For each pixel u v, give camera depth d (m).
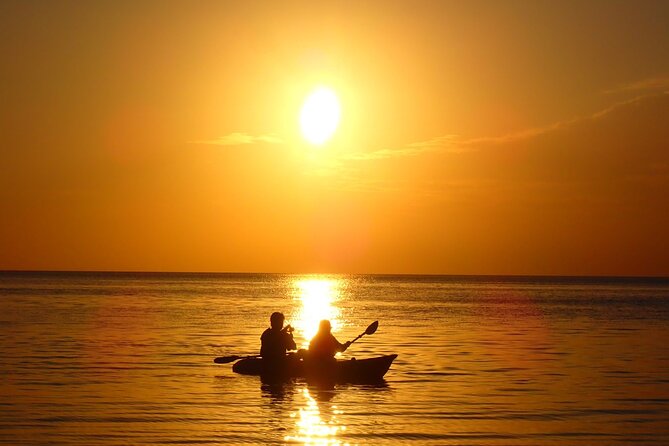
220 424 16.56
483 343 35.09
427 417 17.45
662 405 18.80
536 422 16.92
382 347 32.94
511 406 18.69
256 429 16.12
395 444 14.98
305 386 21.91
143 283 173.88
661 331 43.41
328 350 23.95
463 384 22.25
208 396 20.02
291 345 24.38
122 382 21.95
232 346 32.19
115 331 39.25
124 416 17.22
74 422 16.53
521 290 162.00
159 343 33.09
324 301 93.31
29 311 57.28
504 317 58.38
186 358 27.80
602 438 15.54
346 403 19.17
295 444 14.89
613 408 18.45
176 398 19.59
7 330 39.16
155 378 22.84
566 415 17.66
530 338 38.00
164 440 15.09
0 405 18.28
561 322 51.88
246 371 23.86
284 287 168.50
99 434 15.50
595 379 23.14
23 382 21.69
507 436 15.67
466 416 17.58
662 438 15.53
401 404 19.00
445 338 37.78
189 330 40.59
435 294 130.38
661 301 98.81
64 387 20.91
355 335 39.53
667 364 26.73
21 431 15.67
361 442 15.12
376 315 61.62
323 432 15.92
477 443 15.11
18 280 194.25
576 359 28.39
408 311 69.00
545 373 24.45
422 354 30.09
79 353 28.84
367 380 23.03
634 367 25.94
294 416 17.50
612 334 40.97
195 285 163.75
